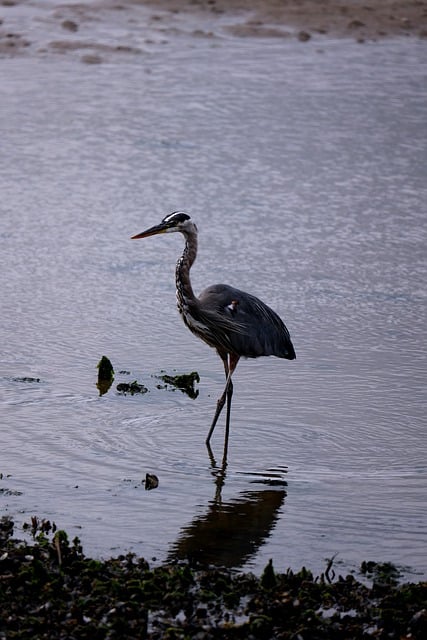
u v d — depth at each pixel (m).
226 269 17.89
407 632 8.96
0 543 10.00
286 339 13.91
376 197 20.88
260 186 21.23
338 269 17.97
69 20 29.94
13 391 13.59
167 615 9.05
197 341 15.50
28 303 16.44
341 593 9.47
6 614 8.86
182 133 23.78
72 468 11.77
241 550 10.30
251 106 25.38
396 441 12.68
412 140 23.64
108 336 15.47
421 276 17.78
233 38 29.80
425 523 10.86
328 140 23.58
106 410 13.26
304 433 12.88
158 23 30.38
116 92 25.80
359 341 15.47
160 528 10.62
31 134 23.36
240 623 8.96
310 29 30.75
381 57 29.14
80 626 8.69
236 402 13.69
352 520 10.90
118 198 20.52
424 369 14.57
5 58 27.30
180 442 12.59
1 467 11.70
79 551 9.99
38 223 19.45
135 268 17.92
